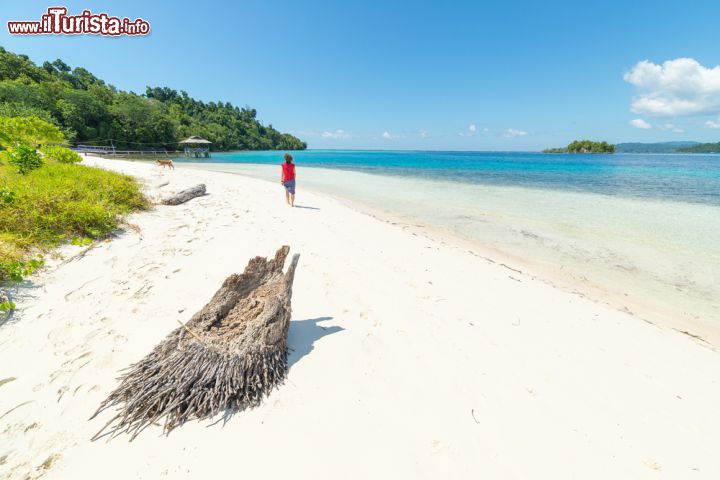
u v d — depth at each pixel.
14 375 2.41
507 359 3.01
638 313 4.34
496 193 15.05
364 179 21.17
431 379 2.66
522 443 2.10
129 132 56.03
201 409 2.14
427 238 7.50
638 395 2.63
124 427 2.05
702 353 3.36
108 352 2.73
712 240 7.55
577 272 5.73
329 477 1.82
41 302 3.36
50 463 1.81
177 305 3.55
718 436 2.27
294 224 7.68
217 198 10.09
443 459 1.96
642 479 1.92
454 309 3.98
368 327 3.43
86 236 5.15
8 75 58.19
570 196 14.05
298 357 2.87
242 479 1.77
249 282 3.12
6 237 4.13
